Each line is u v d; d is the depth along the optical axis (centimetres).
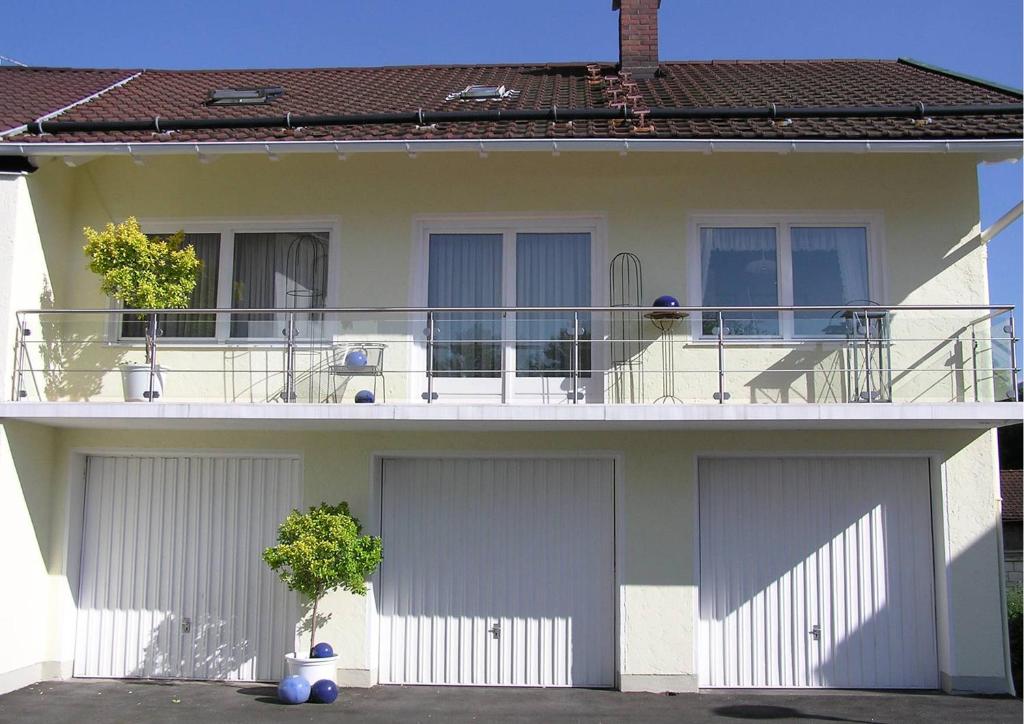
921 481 1002
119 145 959
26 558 983
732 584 999
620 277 1015
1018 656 1040
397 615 1015
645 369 963
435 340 969
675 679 969
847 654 990
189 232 1066
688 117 1024
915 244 1009
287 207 1051
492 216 1032
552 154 1020
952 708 896
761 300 1016
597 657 998
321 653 944
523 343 967
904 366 929
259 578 1023
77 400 989
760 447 995
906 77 1310
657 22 1384
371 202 1045
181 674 1020
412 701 925
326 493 1011
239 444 1027
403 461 1031
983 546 975
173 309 977
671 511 989
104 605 1036
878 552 998
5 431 951
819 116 1018
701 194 1021
